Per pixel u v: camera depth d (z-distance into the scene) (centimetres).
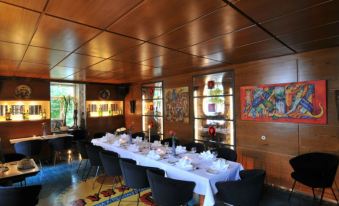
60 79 656
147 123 718
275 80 401
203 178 263
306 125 365
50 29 230
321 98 347
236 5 182
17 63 409
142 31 242
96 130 759
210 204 253
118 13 193
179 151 394
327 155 330
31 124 614
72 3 173
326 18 215
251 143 439
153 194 267
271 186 408
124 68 478
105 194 380
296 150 376
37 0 167
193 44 297
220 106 502
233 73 469
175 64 447
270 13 200
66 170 520
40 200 358
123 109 827
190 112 568
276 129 401
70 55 348
